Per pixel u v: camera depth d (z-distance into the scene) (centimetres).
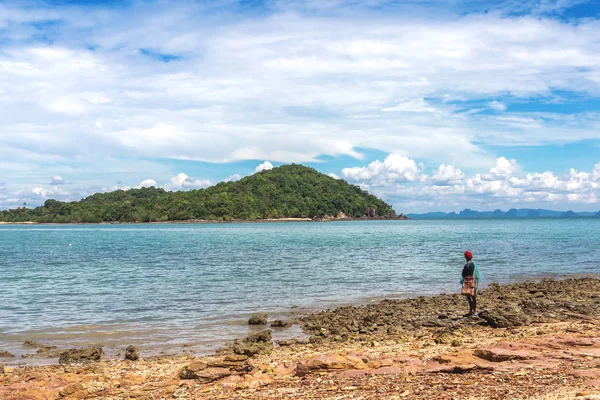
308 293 2609
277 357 1291
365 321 1841
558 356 1024
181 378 1088
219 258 4756
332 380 963
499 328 1630
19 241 8619
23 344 1602
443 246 6259
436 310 2028
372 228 15825
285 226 19600
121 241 8431
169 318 1984
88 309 2181
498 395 781
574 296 2314
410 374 961
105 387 1035
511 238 8050
